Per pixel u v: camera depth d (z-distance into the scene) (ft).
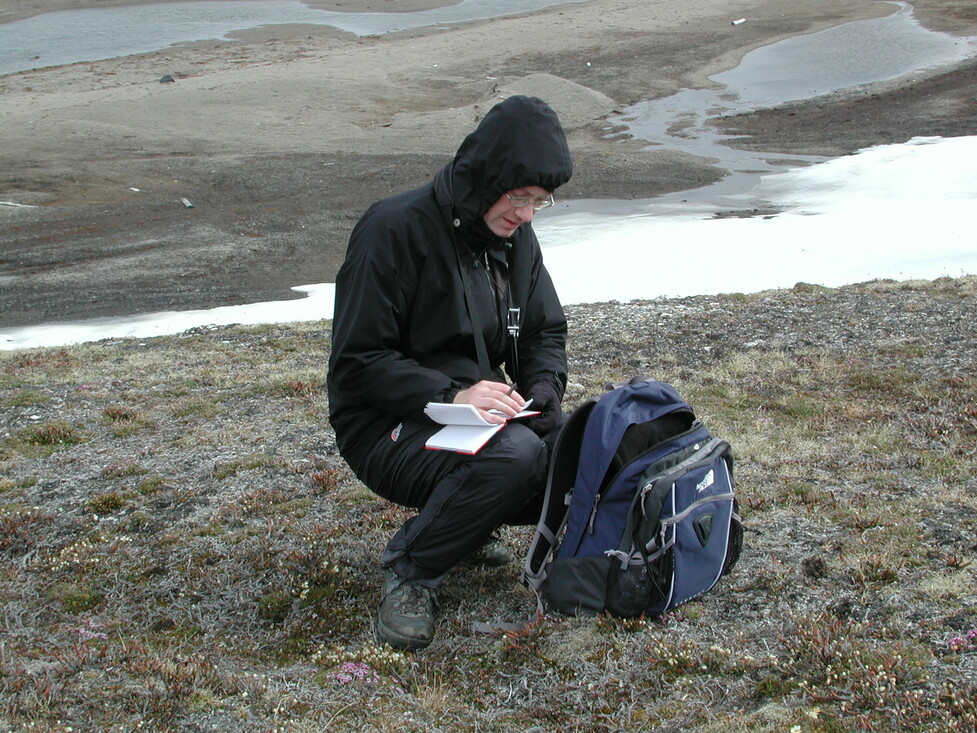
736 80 118.42
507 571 12.39
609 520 10.39
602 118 104.99
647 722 9.17
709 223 57.41
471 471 10.21
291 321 36.37
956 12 142.00
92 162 88.33
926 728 8.50
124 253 62.54
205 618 11.73
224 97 115.85
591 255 49.62
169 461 17.17
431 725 9.39
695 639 10.36
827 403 18.60
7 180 82.33
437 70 129.70
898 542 12.10
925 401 18.13
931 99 97.96
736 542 11.14
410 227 10.19
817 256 42.32
